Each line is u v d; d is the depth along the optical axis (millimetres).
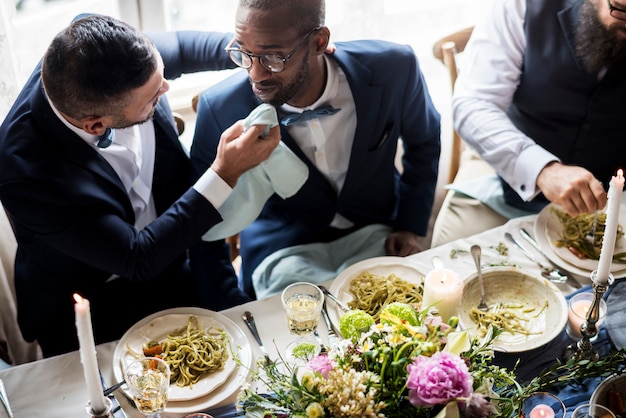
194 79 2750
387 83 1885
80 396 1385
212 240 1830
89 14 1660
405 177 2133
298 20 1574
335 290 1596
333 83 1831
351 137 1933
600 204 1698
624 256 1661
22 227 1689
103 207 1631
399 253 2043
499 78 2062
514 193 2094
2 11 2035
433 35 2908
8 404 1351
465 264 1682
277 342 1497
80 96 1432
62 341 1808
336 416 1002
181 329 1515
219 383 1392
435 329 1074
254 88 1682
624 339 1410
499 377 1141
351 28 2678
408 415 1034
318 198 1987
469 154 2496
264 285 1957
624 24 1791
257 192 1767
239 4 1576
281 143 1736
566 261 1671
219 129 1822
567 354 1435
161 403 1209
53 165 1559
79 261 1764
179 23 2609
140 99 1490
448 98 3039
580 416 1197
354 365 1071
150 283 1927
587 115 2008
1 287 2088
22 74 2307
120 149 1708
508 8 2023
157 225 1646
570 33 1915
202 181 1650
